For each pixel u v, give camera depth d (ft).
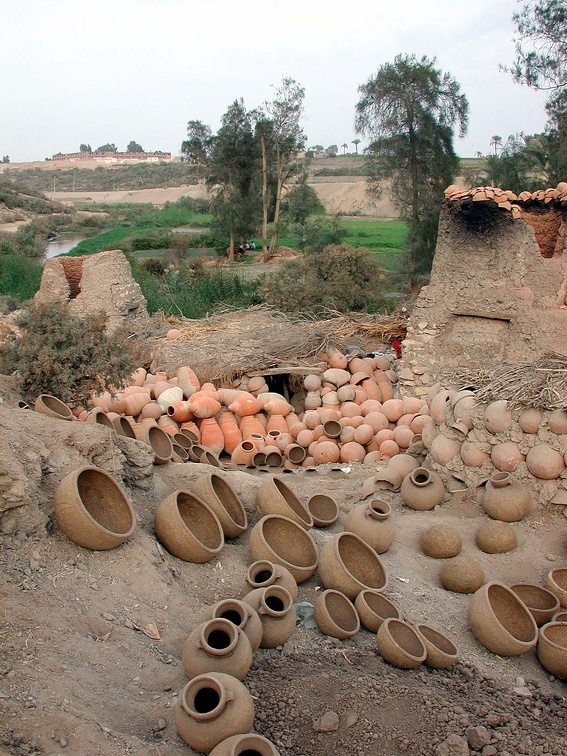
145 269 92.48
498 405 22.21
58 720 10.44
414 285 75.46
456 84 72.79
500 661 15.44
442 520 22.26
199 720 10.77
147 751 10.43
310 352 43.96
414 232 75.15
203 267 96.43
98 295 53.26
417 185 74.43
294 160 129.39
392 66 72.33
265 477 22.11
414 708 12.57
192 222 199.72
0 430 16.21
